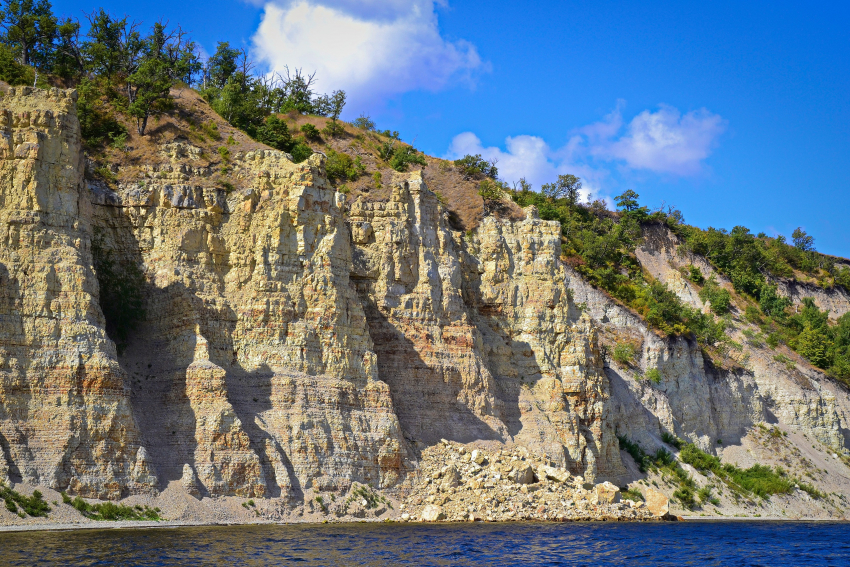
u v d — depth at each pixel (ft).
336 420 229.04
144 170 247.91
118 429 194.80
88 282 204.33
